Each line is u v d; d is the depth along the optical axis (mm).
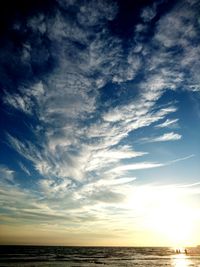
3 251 108625
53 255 90750
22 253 97625
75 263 59781
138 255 102312
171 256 97375
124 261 68688
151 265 57719
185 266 56375
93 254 104625
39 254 93625
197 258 86812
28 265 52812
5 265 51906
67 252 117812
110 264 58844
